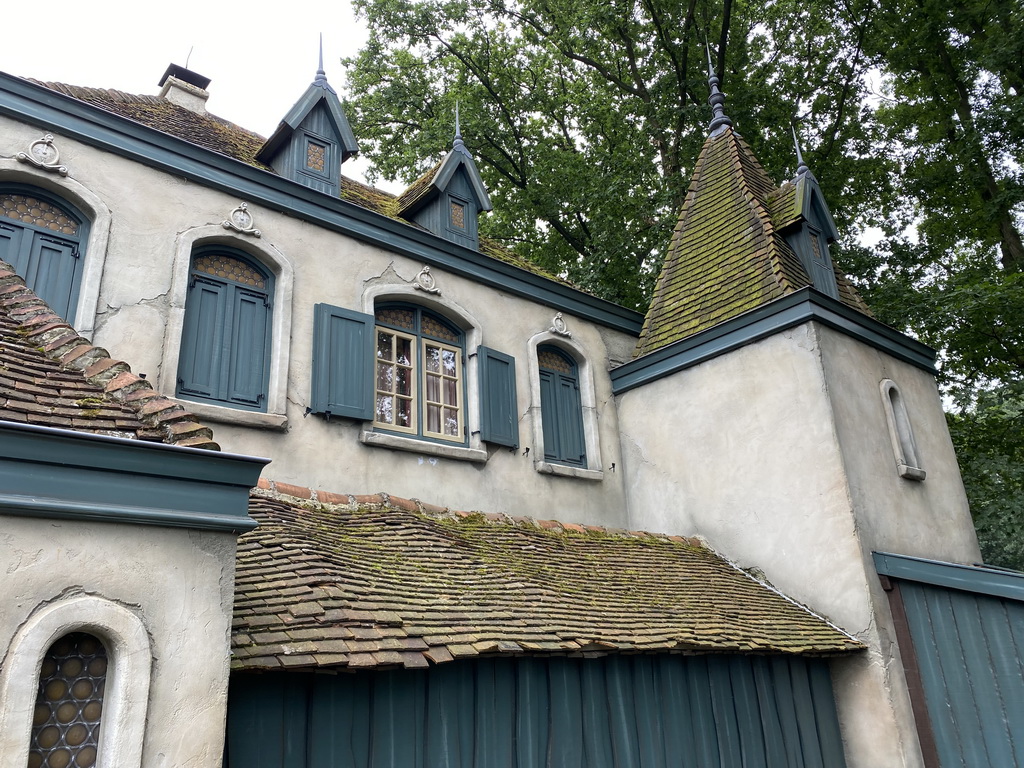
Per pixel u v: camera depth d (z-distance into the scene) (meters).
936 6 16.19
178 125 9.73
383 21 19.62
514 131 19.91
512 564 7.03
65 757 3.13
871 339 10.18
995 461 14.48
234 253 8.19
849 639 8.00
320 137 9.48
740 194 11.97
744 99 17.62
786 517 8.99
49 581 3.17
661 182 17.89
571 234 19.81
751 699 7.15
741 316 10.02
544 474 10.06
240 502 3.88
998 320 14.59
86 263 6.98
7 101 6.86
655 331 11.66
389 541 6.61
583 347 11.33
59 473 3.31
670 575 8.32
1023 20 14.83
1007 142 16.16
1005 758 7.12
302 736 4.31
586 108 18.55
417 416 9.17
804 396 9.13
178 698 3.40
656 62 19.02
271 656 3.98
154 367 7.08
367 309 8.90
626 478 11.05
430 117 19.55
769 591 8.73
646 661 6.49
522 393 10.26
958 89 17.59
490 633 5.16
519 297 10.82
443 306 9.73
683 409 10.52
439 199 10.68
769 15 17.91
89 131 7.30
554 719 5.68
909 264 16.81
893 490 9.21
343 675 4.63
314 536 5.98
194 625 3.55
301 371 8.14
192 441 3.78
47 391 3.73
